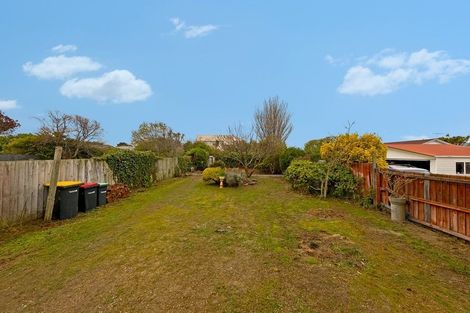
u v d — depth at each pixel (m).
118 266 4.40
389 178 8.52
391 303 3.37
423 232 6.48
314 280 3.91
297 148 22.70
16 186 7.04
